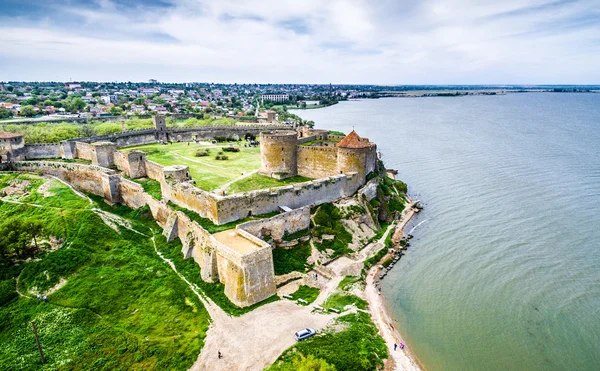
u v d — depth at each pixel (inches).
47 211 2255.2
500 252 2333.9
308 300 1797.5
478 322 1743.4
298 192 2421.3
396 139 6358.3
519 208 3009.4
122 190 2753.4
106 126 4640.8
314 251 2198.6
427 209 3058.6
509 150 5251.0
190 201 2250.2
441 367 1492.4
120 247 2074.3
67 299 1641.2
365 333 1600.6
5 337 1439.5
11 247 1814.7
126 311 1600.6
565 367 1498.5
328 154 2851.9
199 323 1552.7
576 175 3873.0
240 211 2154.3
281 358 1384.1
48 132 3941.9
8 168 3004.4
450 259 2277.3
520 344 1612.9
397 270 2177.7
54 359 1328.7
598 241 2437.3
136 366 1316.4
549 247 2378.2
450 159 4749.0
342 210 2514.8
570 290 1952.5
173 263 2023.9
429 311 1820.9
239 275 1680.6
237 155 3710.6
